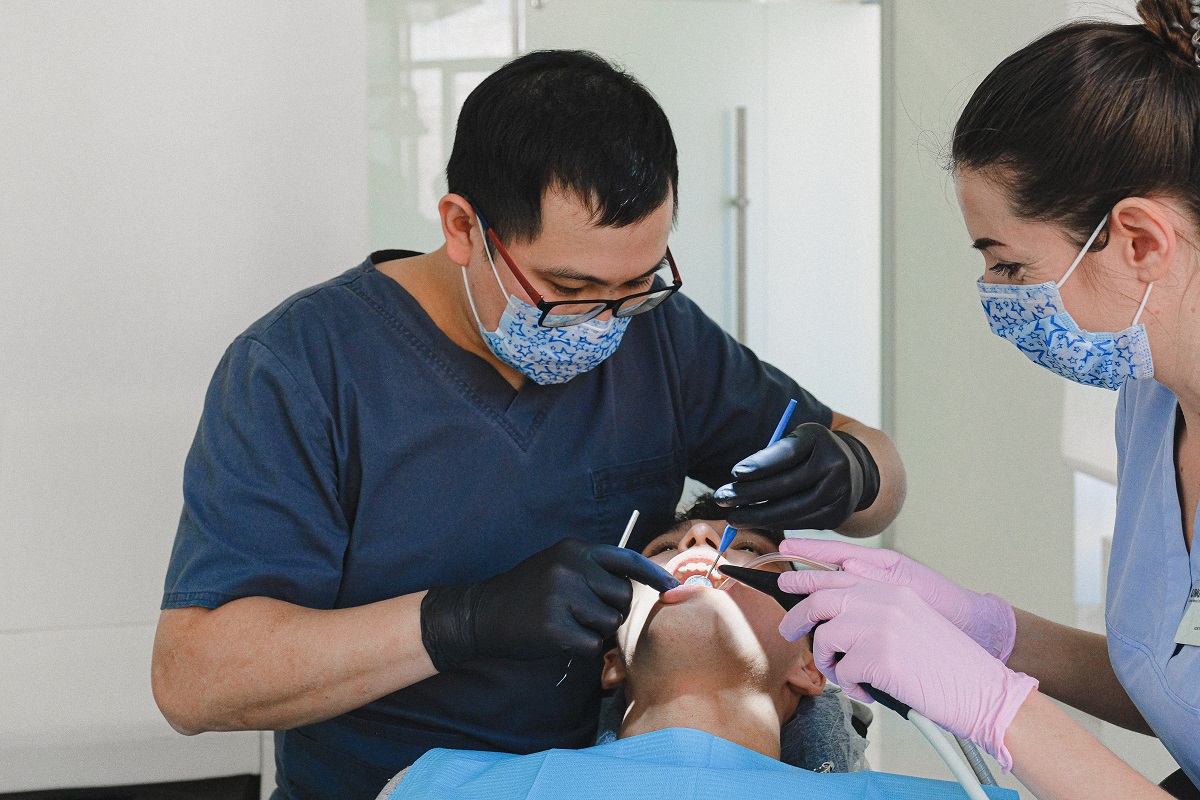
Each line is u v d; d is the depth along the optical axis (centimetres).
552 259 115
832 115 345
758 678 142
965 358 316
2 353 202
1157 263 97
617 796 117
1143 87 94
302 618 120
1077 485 261
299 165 208
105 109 200
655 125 114
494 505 138
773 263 350
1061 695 131
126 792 200
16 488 200
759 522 130
